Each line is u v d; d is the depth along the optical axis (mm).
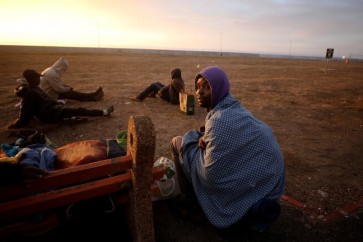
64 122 5781
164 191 2830
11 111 6684
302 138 5461
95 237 2436
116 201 2334
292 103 8891
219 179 2348
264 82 14352
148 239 2176
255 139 2285
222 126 2252
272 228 2727
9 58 25625
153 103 8008
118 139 2998
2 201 1970
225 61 35219
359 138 5578
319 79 17016
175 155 2926
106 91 9773
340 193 3432
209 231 2658
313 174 3910
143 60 30453
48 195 1874
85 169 1941
